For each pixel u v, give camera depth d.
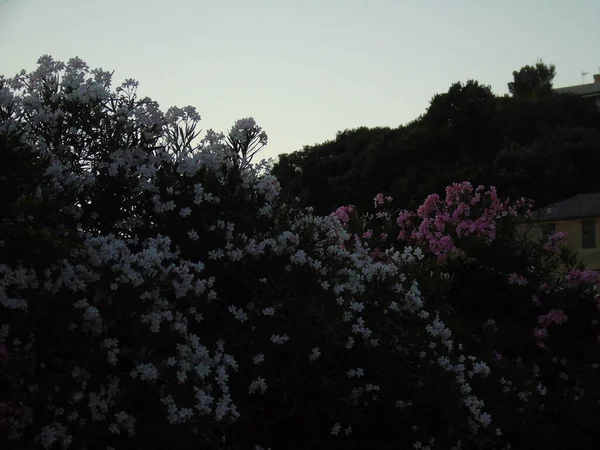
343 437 5.86
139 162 5.62
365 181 41.50
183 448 4.38
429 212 10.69
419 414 6.05
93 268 4.39
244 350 5.06
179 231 5.42
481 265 9.26
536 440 7.88
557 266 10.26
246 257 5.41
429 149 44.25
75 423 4.12
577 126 46.38
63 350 4.10
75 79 5.72
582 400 8.98
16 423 3.94
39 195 4.65
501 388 7.52
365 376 5.82
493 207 10.46
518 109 47.28
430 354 6.14
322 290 5.49
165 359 4.37
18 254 3.98
